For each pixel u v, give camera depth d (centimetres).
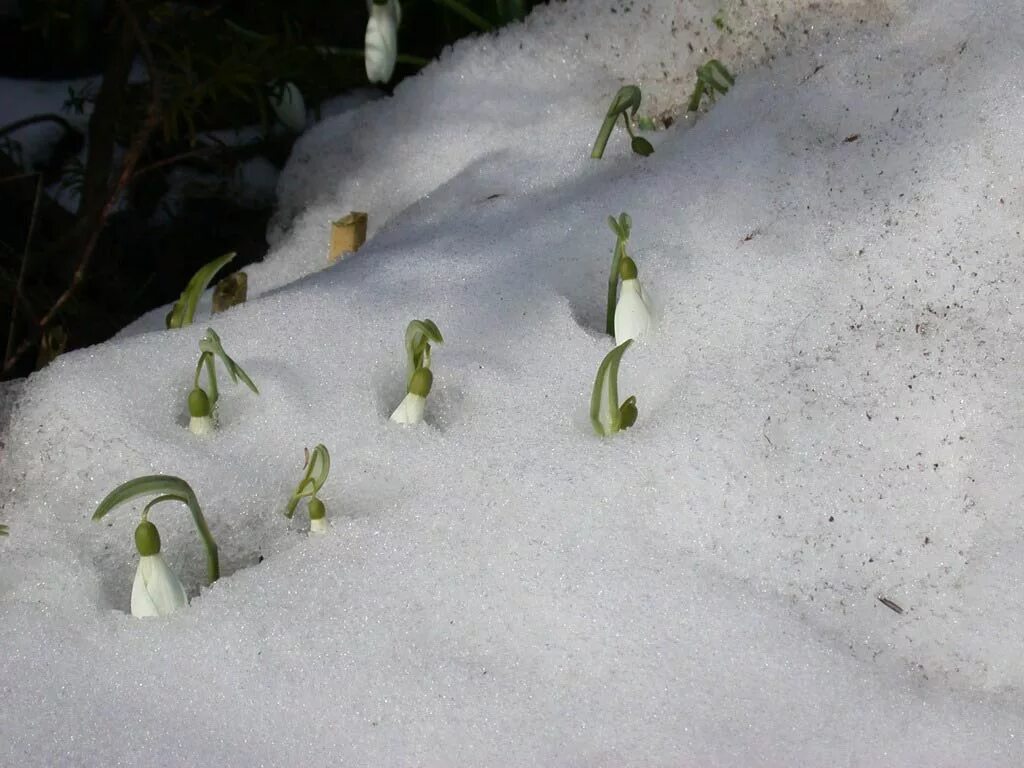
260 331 100
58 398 98
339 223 111
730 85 109
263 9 129
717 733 88
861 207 100
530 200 109
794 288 98
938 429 94
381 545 93
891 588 92
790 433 94
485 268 103
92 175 116
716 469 93
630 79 115
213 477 96
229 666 90
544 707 89
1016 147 99
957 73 102
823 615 91
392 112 120
